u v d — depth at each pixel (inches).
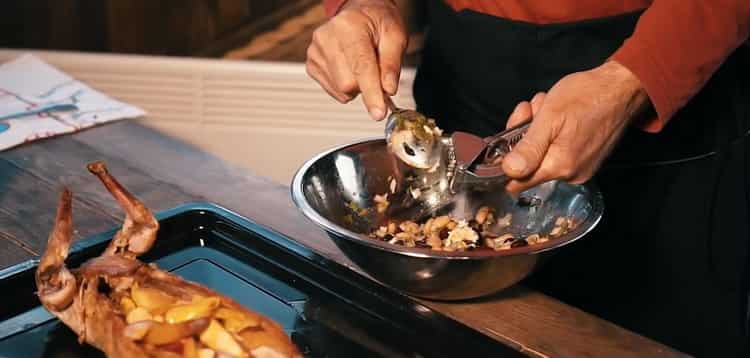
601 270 51.3
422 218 42.4
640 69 38.0
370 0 45.2
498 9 48.1
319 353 35.6
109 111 57.7
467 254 34.6
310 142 78.2
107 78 77.5
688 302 50.5
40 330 35.7
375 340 36.4
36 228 43.9
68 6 81.0
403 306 37.7
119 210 45.9
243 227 41.7
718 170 48.2
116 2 80.5
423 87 53.4
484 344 36.1
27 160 50.8
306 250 40.4
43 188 47.8
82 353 34.7
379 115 39.7
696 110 47.3
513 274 36.0
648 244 50.0
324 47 42.2
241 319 33.8
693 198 48.5
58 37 82.1
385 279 36.8
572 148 36.2
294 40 80.7
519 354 35.6
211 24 80.7
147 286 35.0
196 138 78.7
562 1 46.3
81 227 44.0
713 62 39.1
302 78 76.5
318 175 41.1
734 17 38.9
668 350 36.2
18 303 37.0
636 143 47.8
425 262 34.8
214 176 49.7
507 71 48.7
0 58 77.3
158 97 77.9
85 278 34.5
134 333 32.2
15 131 53.7
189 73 76.9
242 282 39.4
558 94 36.9
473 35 49.0
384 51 42.4
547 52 47.4
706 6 38.7
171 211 42.2
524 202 41.7
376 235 41.4
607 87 37.4
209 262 40.6
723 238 49.2
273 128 78.0
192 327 32.5
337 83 41.4
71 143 53.2
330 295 38.8
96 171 35.9
